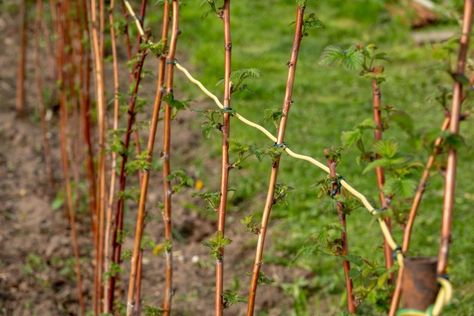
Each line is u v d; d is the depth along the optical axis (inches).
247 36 350.0
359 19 369.4
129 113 123.5
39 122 268.8
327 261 188.4
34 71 304.0
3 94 285.0
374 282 88.8
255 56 328.5
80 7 181.5
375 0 375.6
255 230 93.0
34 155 249.1
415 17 363.3
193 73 312.5
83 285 185.0
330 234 100.7
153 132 110.5
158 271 191.3
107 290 136.6
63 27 200.2
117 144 124.9
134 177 235.6
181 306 177.6
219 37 348.5
